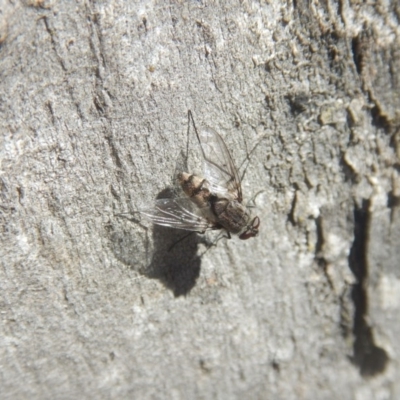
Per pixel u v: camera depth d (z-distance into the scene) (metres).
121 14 0.07
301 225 0.07
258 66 0.07
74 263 0.07
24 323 0.07
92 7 0.07
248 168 0.07
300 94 0.07
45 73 0.07
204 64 0.07
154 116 0.07
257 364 0.07
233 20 0.07
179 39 0.07
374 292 0.08
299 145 0.07
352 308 0.08
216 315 0.07
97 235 0.07
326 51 0.07
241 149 0.07
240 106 0.07
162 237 0.07
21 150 0.07
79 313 0.07
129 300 0.07
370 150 0.07
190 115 0.07
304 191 0.07
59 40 0.07
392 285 0.08
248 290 0.07
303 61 0.07
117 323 0.07
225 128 0.07
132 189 0.07
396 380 0.08
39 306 0.07
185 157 0.07
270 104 0.07
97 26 0.07
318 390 0.08
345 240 0.07
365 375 0.08
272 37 0.07
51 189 0.07
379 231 0.07
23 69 0.06
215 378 0.07
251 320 0.07
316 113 0.07
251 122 0.07
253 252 0.07
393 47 0.07
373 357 0.08
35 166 0.07
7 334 0.07
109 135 0.07
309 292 0.07
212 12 0.07
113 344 0.07
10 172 0.07
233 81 0.07
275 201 0.07
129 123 0.07
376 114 0.07
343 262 0.07
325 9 0.07
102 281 0.07
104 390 0.07
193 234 0.07
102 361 0.07
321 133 0.07
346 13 0.07
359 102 0.07
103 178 0.07
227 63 0.07
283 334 0.07
